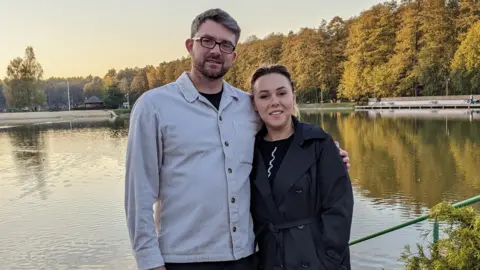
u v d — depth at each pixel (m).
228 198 2.06
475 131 23.28
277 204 2.12
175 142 2.06
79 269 6.39
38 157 20.39
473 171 12.64
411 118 35.16
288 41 67.94
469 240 2.06
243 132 2.20
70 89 124.94
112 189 11.94
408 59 46.72
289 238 2.09
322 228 2.12
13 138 32.31
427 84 45.16
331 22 62.50
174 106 2.09
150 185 2.08
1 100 106.69
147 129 2.06
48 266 6.54
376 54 51.69
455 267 2.09
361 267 5.57
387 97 50.44
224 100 2.19
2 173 15.90
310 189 2.13
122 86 103.25
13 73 80.88
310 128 2.21
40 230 8.23
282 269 2.07
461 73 39.50
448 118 33.19
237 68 68.00
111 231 7.96
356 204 9.09
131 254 6.83
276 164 2.17
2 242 7.60
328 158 2.14
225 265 2.07
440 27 42.50
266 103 2.17
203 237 2.04
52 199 10.95
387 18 51.00
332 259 2.05
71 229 8.19
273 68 2.23
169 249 2.07
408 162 14.73
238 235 2.08
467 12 41.69
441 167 13.51
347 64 55.75
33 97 80.56
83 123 52.84
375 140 21.55
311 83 61.09
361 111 49.91
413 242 6.23
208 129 2.09
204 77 2.14
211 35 2.10
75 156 20.31
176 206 2.06
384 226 7.41
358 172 13.09
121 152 21.33
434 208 2.25
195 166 2.05
